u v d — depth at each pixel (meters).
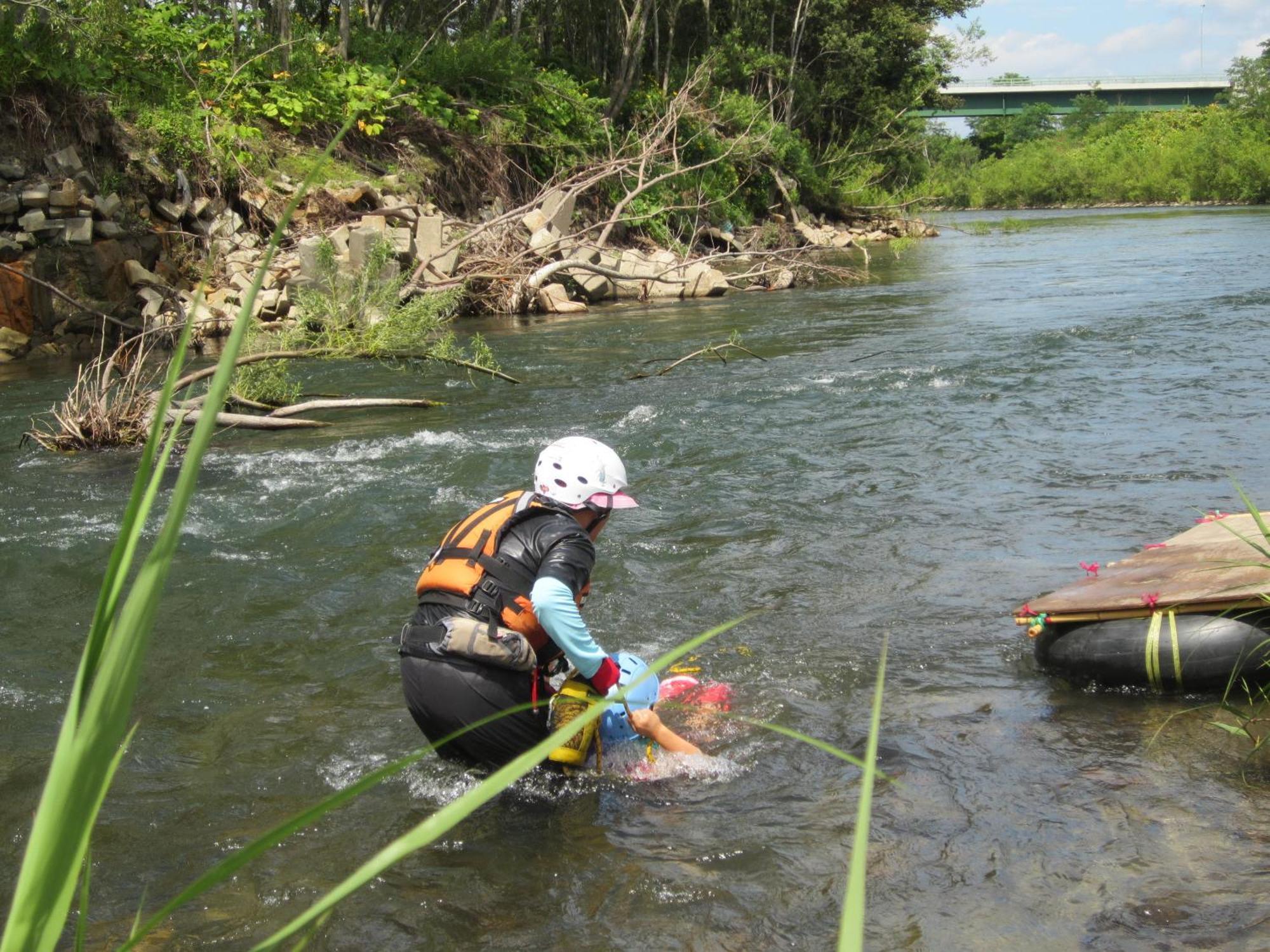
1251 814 2.88
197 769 3.45
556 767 3.29
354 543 5.83
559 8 36.31
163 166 17.67
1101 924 2.45
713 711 3.72
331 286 11.84
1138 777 3.13
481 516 3.37
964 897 2.60
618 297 21.12
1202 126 76.06
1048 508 5.93
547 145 26.56
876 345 12.95
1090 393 9.12
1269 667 3.57
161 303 15.46
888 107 45.66
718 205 32.84
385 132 23.12
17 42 16.14
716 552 5.50
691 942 2.50
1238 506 5.70
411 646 3.29
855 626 4.46
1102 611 3.80
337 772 3.41
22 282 14.16
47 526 6.27
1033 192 72.31
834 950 2.44
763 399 9.67
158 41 19.61
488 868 2.85
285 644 4.49
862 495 6.42
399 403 9.87
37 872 0.74
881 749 3.40
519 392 10.77
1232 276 19.11
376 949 2.52
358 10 30.05
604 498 3.33
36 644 4.55
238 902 2.72
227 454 8.18
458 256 18.80
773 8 42.94
